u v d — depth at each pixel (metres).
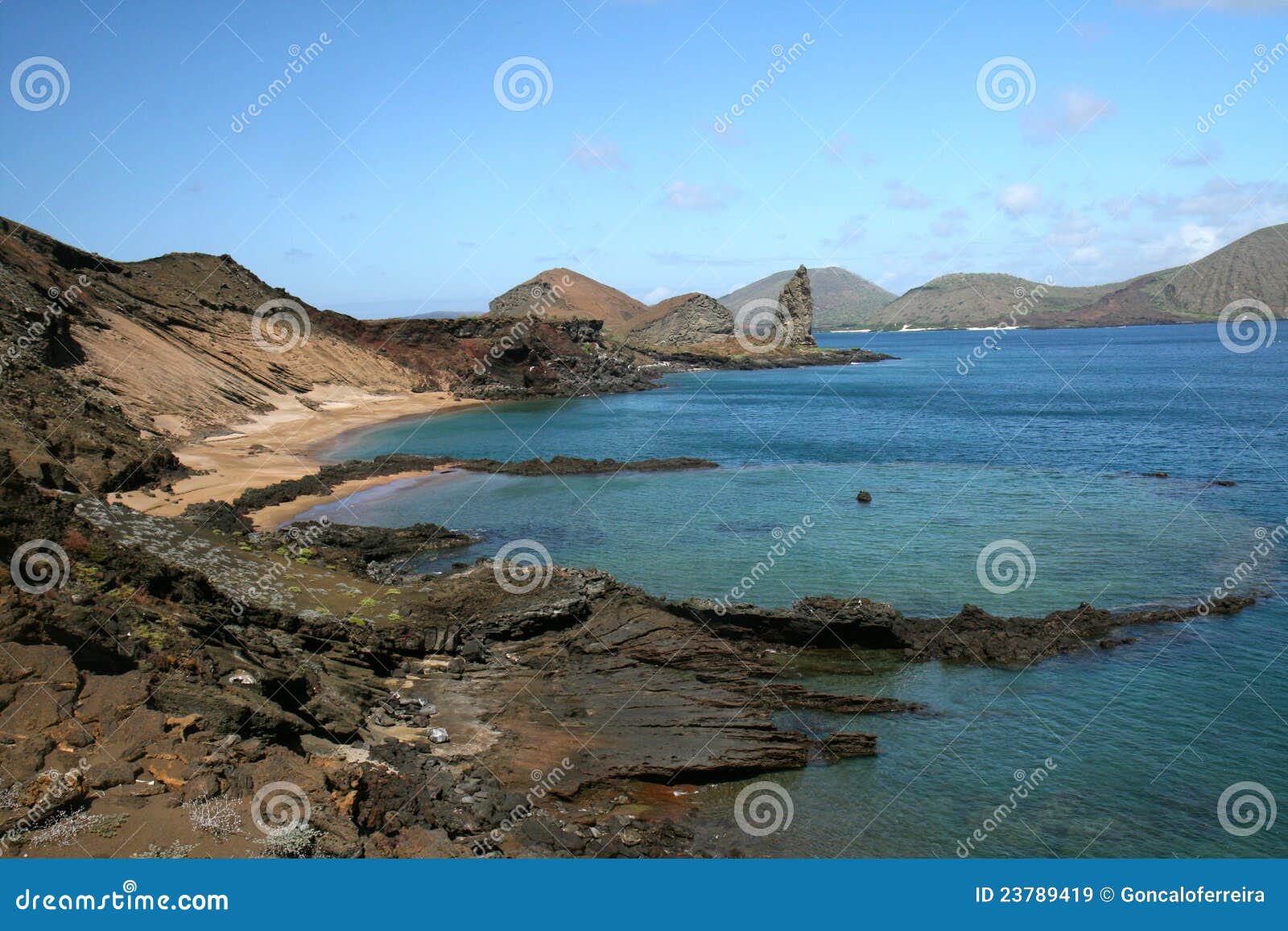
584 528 43.84
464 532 42.91
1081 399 108.19
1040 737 22.03
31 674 15.80
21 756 14.05
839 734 21.53
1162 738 21.98
